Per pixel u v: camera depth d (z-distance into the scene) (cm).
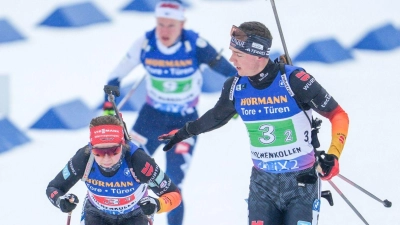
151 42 1923
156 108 1927
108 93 1313
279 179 1269
